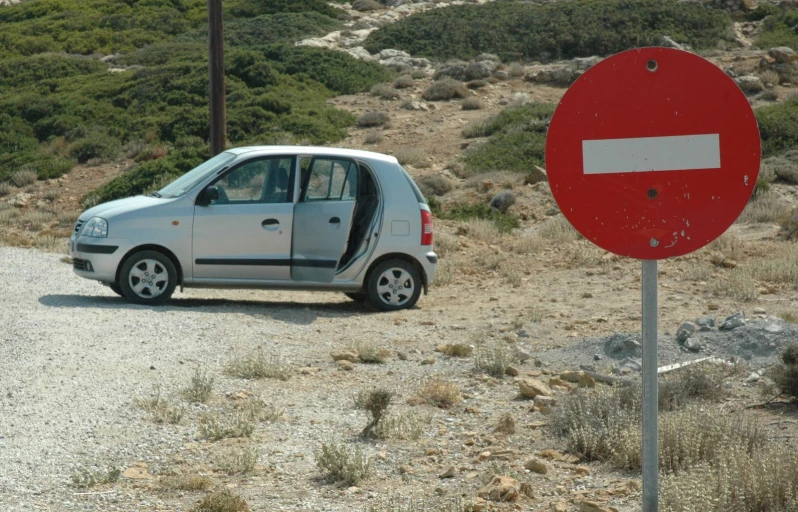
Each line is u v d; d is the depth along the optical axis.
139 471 5.35
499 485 4.98
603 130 3.14
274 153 11.07
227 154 11.50
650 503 3.15
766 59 34.47
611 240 3.16
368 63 38.75
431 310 11.41
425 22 45.25
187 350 8.48
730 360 8.16
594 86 3.13
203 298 11.91
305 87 34.81
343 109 32.50
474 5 49.94
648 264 3.15
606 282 13.36
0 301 10.60
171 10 52.75
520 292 12.84
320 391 7.44
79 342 8.44
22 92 35.72
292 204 10.97
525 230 19.42
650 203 3.14
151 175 23.80
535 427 6.46
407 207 11.40
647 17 43.50
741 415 6.54
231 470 5.45
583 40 42.03
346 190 11.20
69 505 4.78
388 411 6.61
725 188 3.12
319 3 52.81
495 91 34.75
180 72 34.59
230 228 10.84
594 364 8.40
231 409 6.75
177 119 30.33
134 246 10.70
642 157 3.13
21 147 29.19
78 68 39.22
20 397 6.67
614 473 5.45
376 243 11.27
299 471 5.49
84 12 52.22
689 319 10.28
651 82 3.12
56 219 21.62
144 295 10.80
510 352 8.66
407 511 4.69
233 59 35.44
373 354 8.52
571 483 5.29
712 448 5.46
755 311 10.64
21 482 5.09
